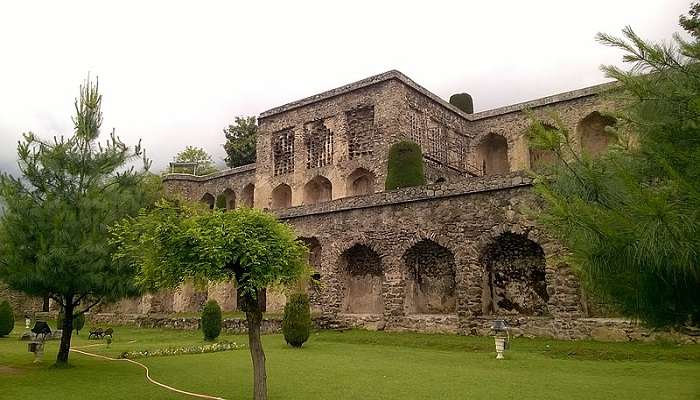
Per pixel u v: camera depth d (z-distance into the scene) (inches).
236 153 2017.7
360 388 373.7
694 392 342.0
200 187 1600.6
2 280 510.3
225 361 534.9
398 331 761.6
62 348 521.7
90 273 483.8
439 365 482.9
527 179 668.7
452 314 772.0
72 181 521.7
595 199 227.3
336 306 849.5
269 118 1337.4
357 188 1157.1
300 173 1240.8
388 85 1101.7
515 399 332.8
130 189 546.0
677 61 214.8
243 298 339.0
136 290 504.1
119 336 871.7
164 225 325.7
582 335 602.9
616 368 449.7
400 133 1080.2
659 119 218.5
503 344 528.4
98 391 389.4
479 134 1234.6
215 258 314.2
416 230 772.0
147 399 358.6
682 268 191.6
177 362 536.1
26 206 491.8
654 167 215.9
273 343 700.7
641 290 212.4
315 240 926.4
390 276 788.0
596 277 221.5
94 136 551.5
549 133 239.6
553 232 235.1
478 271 699.4
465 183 730.2
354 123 1157.1
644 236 189.3
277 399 342.6
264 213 352.5
